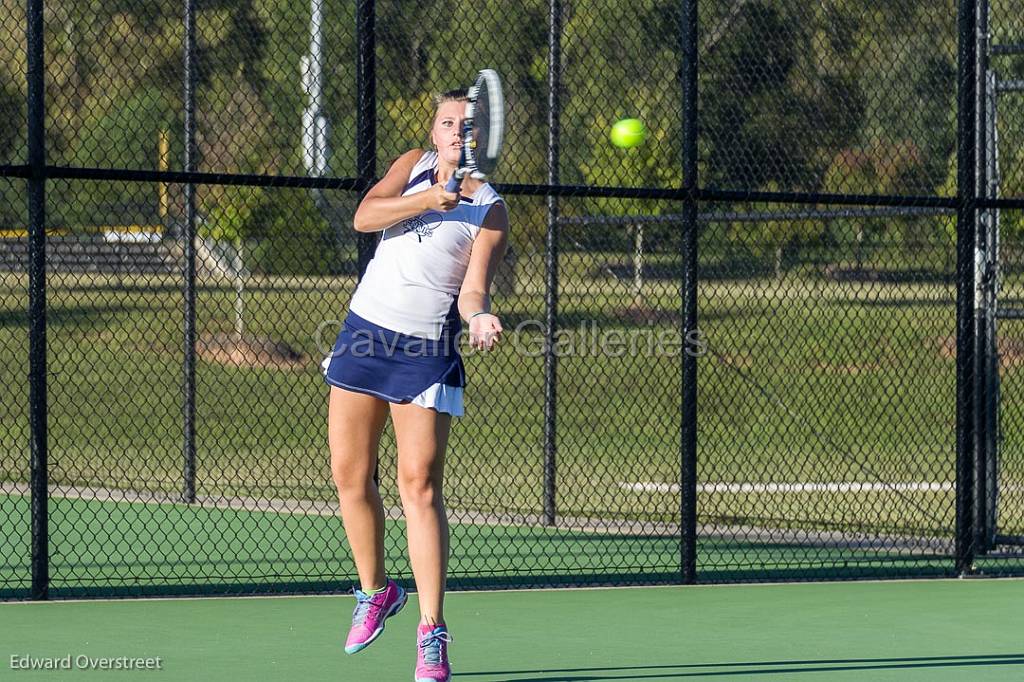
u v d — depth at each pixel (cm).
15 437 3494
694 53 2069
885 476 3109
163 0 3209
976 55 2194
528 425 3388
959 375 2175
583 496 2916
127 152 3366
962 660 1653
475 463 3256
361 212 1461
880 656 1669
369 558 1525
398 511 2659
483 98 1468
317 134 3247
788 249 3375
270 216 3847
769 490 2980
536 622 1842
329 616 1852
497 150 1447
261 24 3425
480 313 1379
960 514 2172
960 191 2188
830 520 2672
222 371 3997
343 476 1502
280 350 4069
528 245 3378
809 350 3284
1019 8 2398
